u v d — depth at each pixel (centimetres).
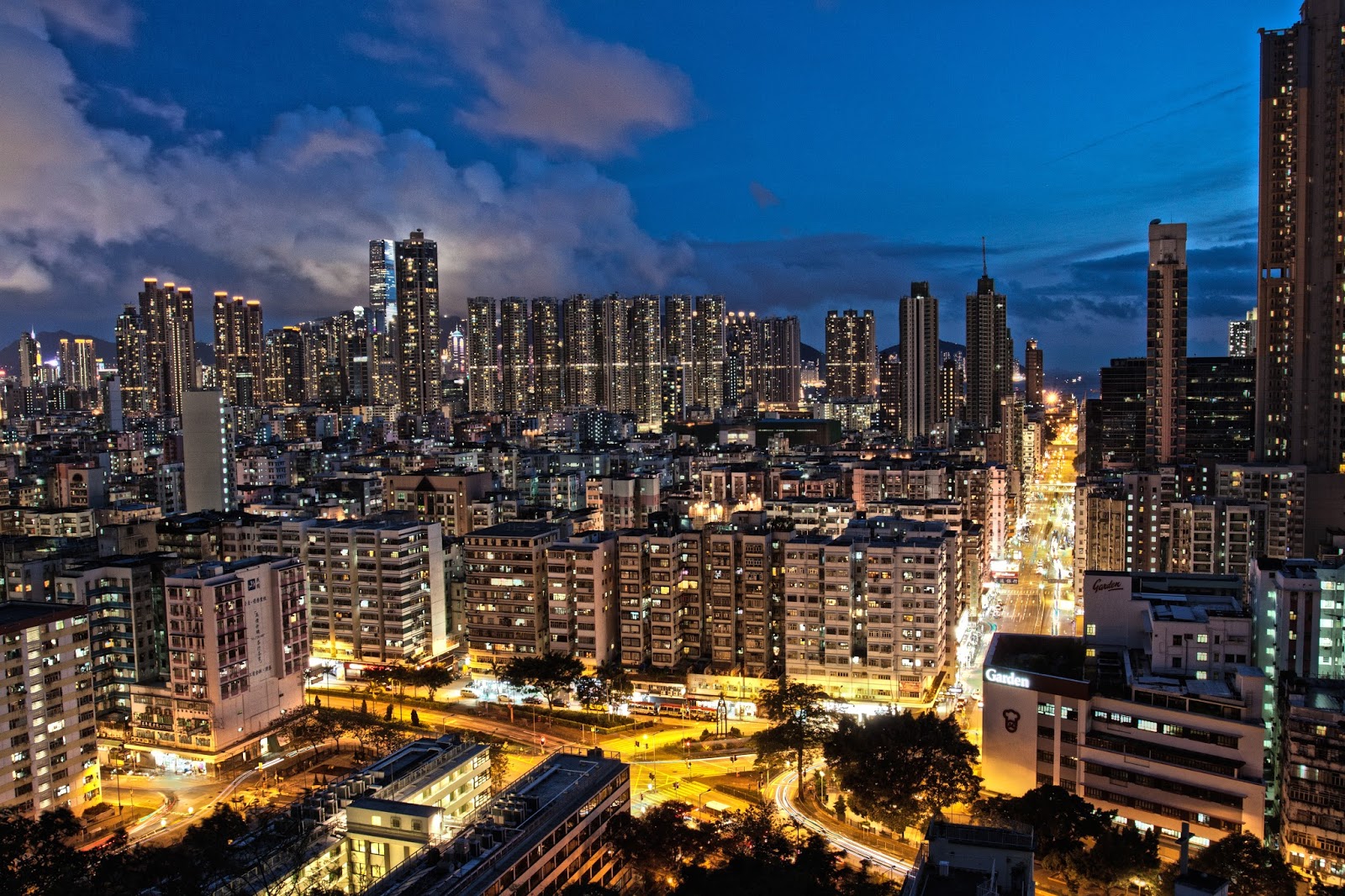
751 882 13862
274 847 14575
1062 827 15462
